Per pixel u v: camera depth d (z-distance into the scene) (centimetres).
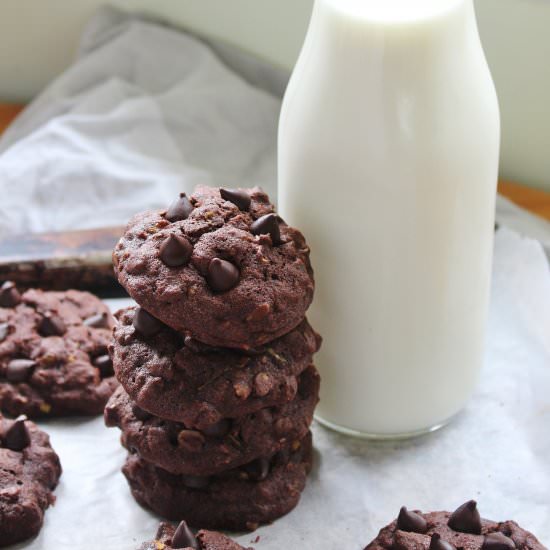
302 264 50
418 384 54
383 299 52
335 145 50
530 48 65
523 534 49
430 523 50
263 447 50
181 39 76
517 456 55
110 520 52
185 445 50
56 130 73
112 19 77
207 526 52
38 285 63
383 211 50
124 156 73
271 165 73
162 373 49
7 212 71
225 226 49
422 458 55
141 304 48
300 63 52
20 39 79
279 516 52
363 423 55
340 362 54
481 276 53
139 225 50
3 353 57
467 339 54
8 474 52
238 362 49
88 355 57
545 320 60
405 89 49
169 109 74
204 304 48
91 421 57
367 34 49
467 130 50
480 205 52
